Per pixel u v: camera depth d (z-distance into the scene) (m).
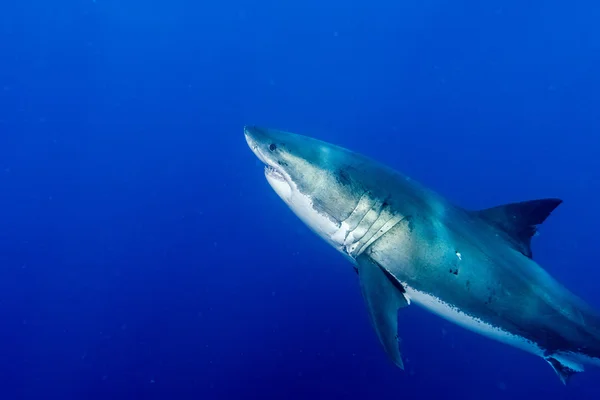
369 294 3.87
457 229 4.09
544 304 4.28
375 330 3.68
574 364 4.56
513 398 11.17
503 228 4.38
